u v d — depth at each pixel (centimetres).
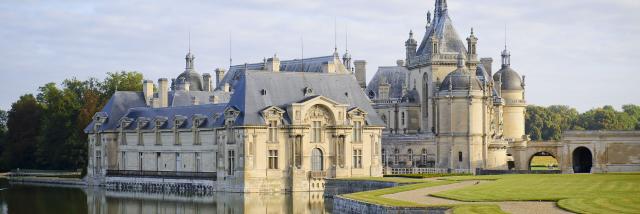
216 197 16750
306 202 15362
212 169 18488
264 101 18088
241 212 13750
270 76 18538
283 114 18050
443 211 10338
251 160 17562
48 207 15125
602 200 10381
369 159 19088
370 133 19100
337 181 16500
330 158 18562
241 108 17800
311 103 18238
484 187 12925
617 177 14712
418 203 10944
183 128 19350
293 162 17962
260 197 16612
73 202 16112
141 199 16662
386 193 12744
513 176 15975
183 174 19038
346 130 18638
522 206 10169
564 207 9812
